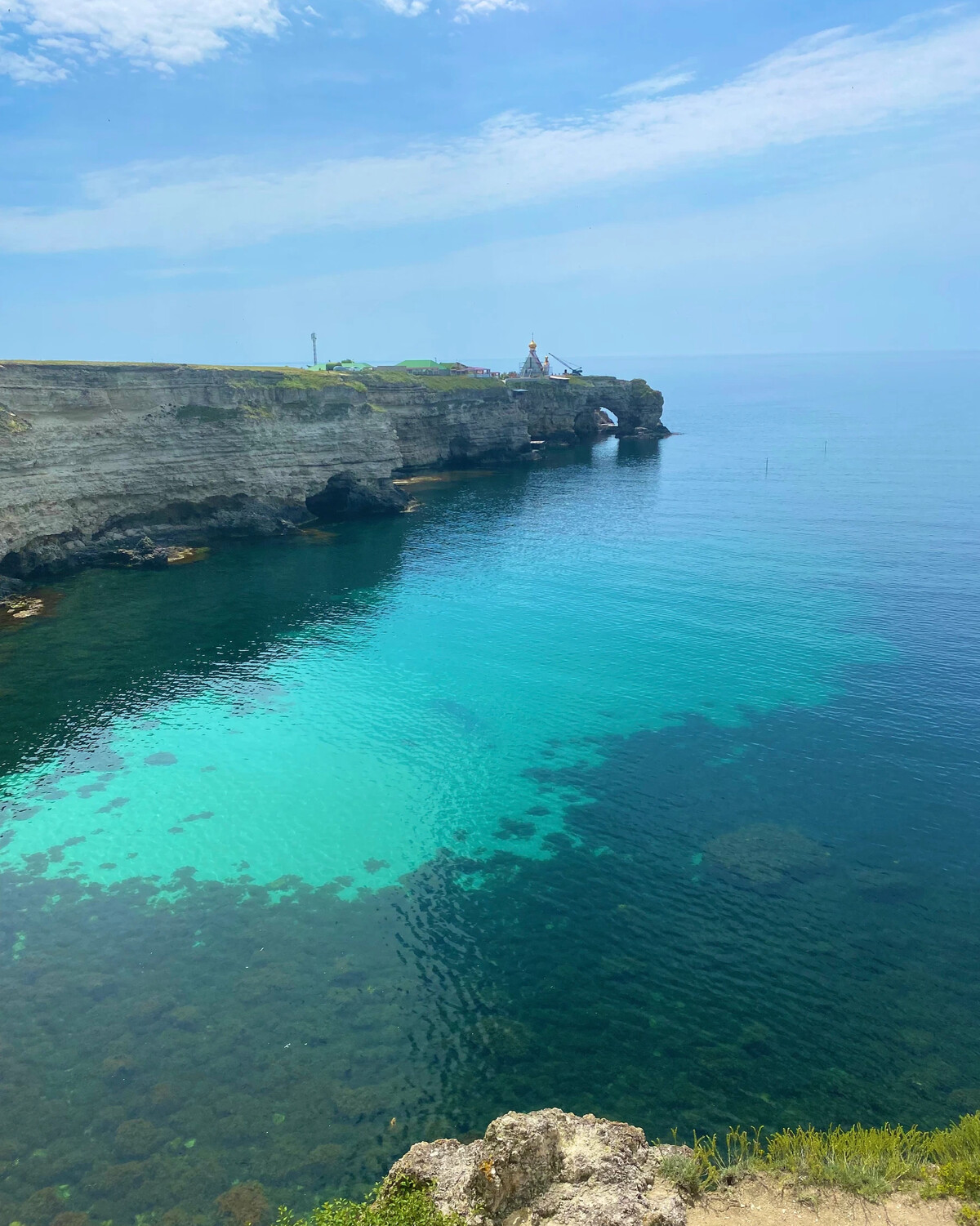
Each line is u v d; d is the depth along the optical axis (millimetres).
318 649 67250
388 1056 28125
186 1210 22656
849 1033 28812
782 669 61406
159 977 32062
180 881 38344
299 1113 25859
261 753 50469
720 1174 20234
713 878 37812
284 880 38500
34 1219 22328
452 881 38156
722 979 31594
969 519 110188
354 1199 22812
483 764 48938
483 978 31953
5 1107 26047
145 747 51188
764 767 47594
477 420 155500
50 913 35969
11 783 46719
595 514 119562
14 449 78375
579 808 44031
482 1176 17594
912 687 57562
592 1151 19062
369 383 137250
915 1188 19516
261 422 102812
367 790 46250
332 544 100938
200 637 69688
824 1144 22922
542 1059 27906
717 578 85500
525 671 62469
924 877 37375
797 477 149250
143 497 93812
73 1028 29391
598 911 35812
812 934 33938
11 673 61656
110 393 90500
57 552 84938
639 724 53375
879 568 87812
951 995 30500
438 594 81750
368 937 34469
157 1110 25984
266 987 31516
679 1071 27312
